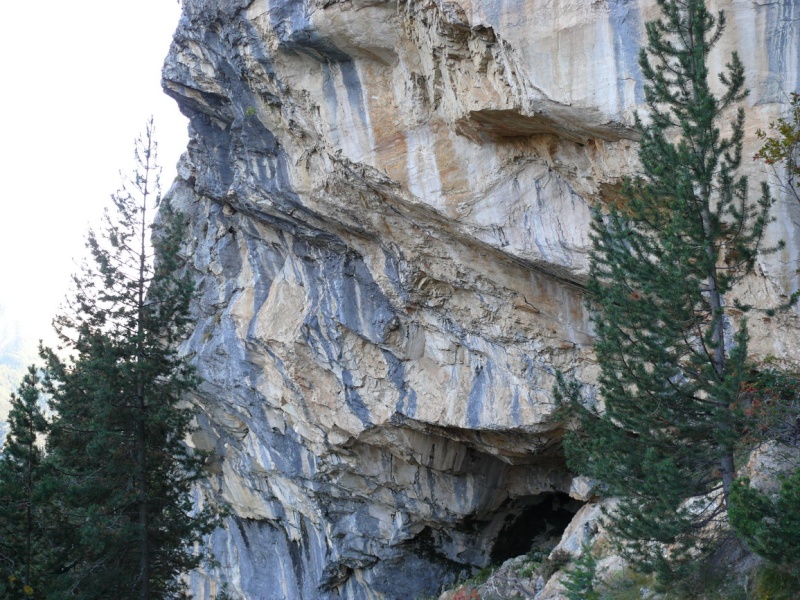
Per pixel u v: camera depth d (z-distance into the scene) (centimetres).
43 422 1581
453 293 1700
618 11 1088
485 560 2245
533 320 1581
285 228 1950
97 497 1680
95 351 1770
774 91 1002
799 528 793
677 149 1002
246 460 2616
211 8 1603
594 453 1055
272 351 2136
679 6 1039
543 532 2223
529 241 1384
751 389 934
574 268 1348
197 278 2478
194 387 1898
